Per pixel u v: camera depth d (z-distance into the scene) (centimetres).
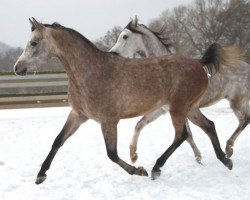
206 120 596
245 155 676
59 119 1145
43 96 1391
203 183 523
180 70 550
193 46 2622
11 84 1405
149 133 910
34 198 477
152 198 466
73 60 511
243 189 490
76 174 585
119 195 480
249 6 2933
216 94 660
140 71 529
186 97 551
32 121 1120
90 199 468
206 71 604
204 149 727
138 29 706
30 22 510
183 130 558
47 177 572
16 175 588
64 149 769
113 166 622
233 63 603
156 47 704
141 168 541
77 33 516
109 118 510
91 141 841
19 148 791
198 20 2894
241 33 2881
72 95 522
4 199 479
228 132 888
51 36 506
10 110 1331
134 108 525
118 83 512
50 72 1439
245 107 685
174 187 507
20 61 501
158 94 535
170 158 663
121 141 835
